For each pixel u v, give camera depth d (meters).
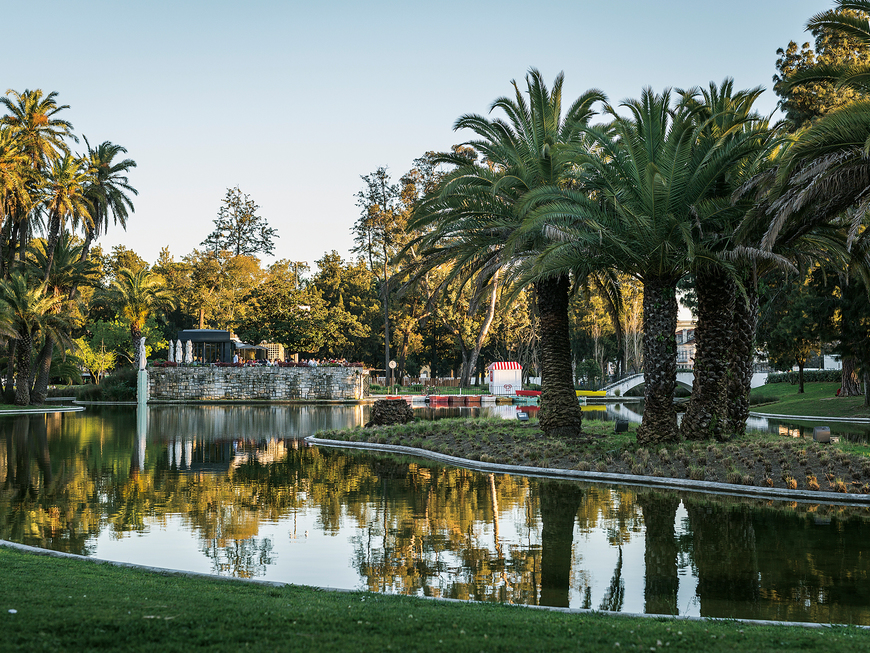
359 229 91.25
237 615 6.83
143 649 5.67
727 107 23.97
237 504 15.48
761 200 19.06
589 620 7.39
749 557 11.12
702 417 22.61
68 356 73.44
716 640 6.57
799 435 30.34
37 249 63.12
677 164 20.48
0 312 50.97
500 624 6.92
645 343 22.70
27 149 58.00
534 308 30.03
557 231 20.34
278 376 70.31
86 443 28.20
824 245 22.42
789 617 8.40
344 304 98.56
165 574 9.45
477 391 80.44
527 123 25.20
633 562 10.87
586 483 18.52
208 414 48.47
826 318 44.19
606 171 21.61
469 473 20.33
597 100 26.23
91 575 8.80
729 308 22.72
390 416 32.22
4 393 56.62
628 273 23.67
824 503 15.68
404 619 6.95
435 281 81.00
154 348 85.00
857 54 43.56
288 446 27.56
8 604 6.87
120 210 69.69
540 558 11.08
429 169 87.00
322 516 14.22
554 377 26.22
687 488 17.67
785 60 46.03
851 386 51.84
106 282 95.31
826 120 15.45
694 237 21.53
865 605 8.82
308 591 8.57
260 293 83.38
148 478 19.09
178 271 107.50
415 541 12.17
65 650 5.59
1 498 16.09
